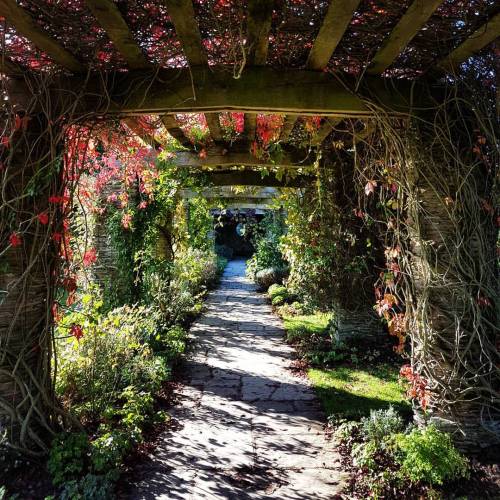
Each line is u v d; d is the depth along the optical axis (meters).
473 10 1.95
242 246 23.19
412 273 2.82
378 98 2.57
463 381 2.65
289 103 2.52
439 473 2.32
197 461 2.75
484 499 2.25
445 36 2.16
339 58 2.41
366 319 5.43
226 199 8.71
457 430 2.66
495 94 2.56
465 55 2.33
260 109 2.55
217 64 2.46
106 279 5.26
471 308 2.63
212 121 3.60
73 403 3.17
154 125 3.57
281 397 3.90
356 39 2.19
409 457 2.45
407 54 2.39
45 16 1.96
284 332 6.54
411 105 2.59
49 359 2.67
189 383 4.27
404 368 2.85
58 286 2.73
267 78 2.51
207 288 11.38
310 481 2.53
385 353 5.14
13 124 2.45
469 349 2.66
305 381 4.32
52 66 2.47
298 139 4.49
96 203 5.19
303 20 1.99
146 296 5.64
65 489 2.23
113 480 2.41
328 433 3.17
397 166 2.83
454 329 2.66
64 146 2.63
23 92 2.52
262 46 2.21
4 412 2.48
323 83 2.53
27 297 2.55
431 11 1.84
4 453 2.41
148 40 2.20
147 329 4.77
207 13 2.00
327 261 5.45
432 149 2.65
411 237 2.82
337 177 5.16
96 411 3.12
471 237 2.64
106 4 1.77
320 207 5.40
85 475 2.40
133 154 4.31
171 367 4.55
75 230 4.48
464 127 2.63
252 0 1.78
